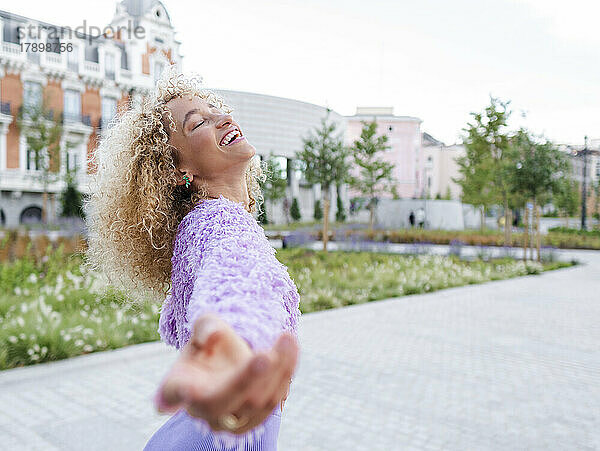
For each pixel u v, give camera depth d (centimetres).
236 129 127
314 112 5294
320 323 830
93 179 141
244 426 51
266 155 4941
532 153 2066
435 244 3198
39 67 3303
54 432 392
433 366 593
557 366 603
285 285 92
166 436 113
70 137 3334
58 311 718
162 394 48
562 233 4047
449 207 4303
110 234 134
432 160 7381
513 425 424
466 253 2295
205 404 48
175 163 127
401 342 709
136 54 3691
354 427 416
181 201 129
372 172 3903
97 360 559
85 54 3491
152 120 126
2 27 3195
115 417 423
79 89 3456
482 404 471
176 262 106
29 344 549
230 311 73
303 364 593
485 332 782
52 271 929
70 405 447
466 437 400
